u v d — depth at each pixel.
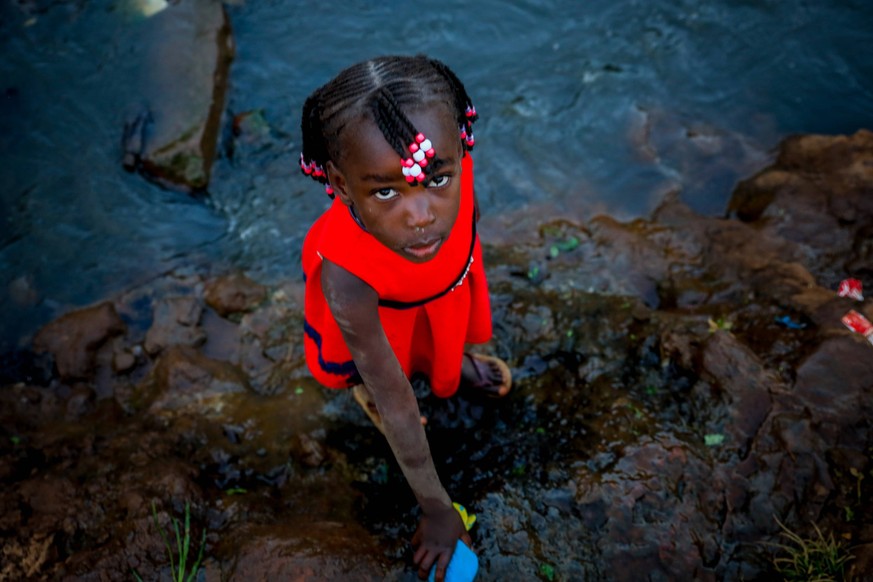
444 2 4.65
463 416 2.90
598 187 3.88
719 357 2.76
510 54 4.42
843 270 3.37
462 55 4.43
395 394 2.07
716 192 3.89
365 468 2.80
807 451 2.56
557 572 2.38
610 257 3.49
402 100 1.64
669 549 2.41
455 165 1.71
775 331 2.96
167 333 3.35
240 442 2.92
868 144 3.76
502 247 3.60
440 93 1.69
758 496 2.50
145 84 4.18
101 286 3.63
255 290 3.53
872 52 4.30
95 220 3.85
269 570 2.29
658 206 3.79
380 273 1.98
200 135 3.96
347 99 1.66
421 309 2.35
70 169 4.01
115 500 2.63
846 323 2.92
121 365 3.29
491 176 3.93
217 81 4.19
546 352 3.09
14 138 4.12
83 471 2.78
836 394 2.65
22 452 2.94
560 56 4.41
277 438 2.92
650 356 2.97
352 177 1.70
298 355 3.26
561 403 2.88
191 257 3.71
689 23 4.51
